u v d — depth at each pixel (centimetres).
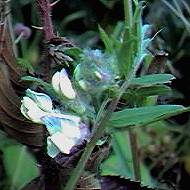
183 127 26
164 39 27
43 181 16
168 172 25
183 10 27
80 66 13
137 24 13
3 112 16
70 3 29
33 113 13
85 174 15
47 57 16
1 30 15
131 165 22
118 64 13
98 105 14
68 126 13
